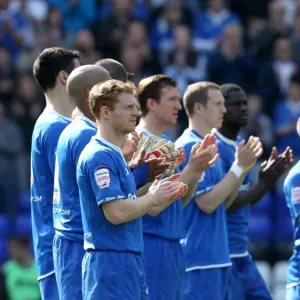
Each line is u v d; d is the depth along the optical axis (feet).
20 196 127.03
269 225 123.44
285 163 77.97
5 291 113.39
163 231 69.00
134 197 59.26
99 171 57.77
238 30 142.31
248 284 79.36
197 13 154.10
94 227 58.44
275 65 144.77
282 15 149.89
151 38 148.36
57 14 147.64
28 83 133.18
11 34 142.61
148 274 68.59
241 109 77.97
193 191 69.31
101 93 58.54
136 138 63.16
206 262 73.82
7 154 126.41
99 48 143.84
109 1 150.82
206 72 141.69
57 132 65.16
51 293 66.18
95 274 58.23
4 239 124.98
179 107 71.72
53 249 64.08
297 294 73.97
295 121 136.26
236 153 73.61
